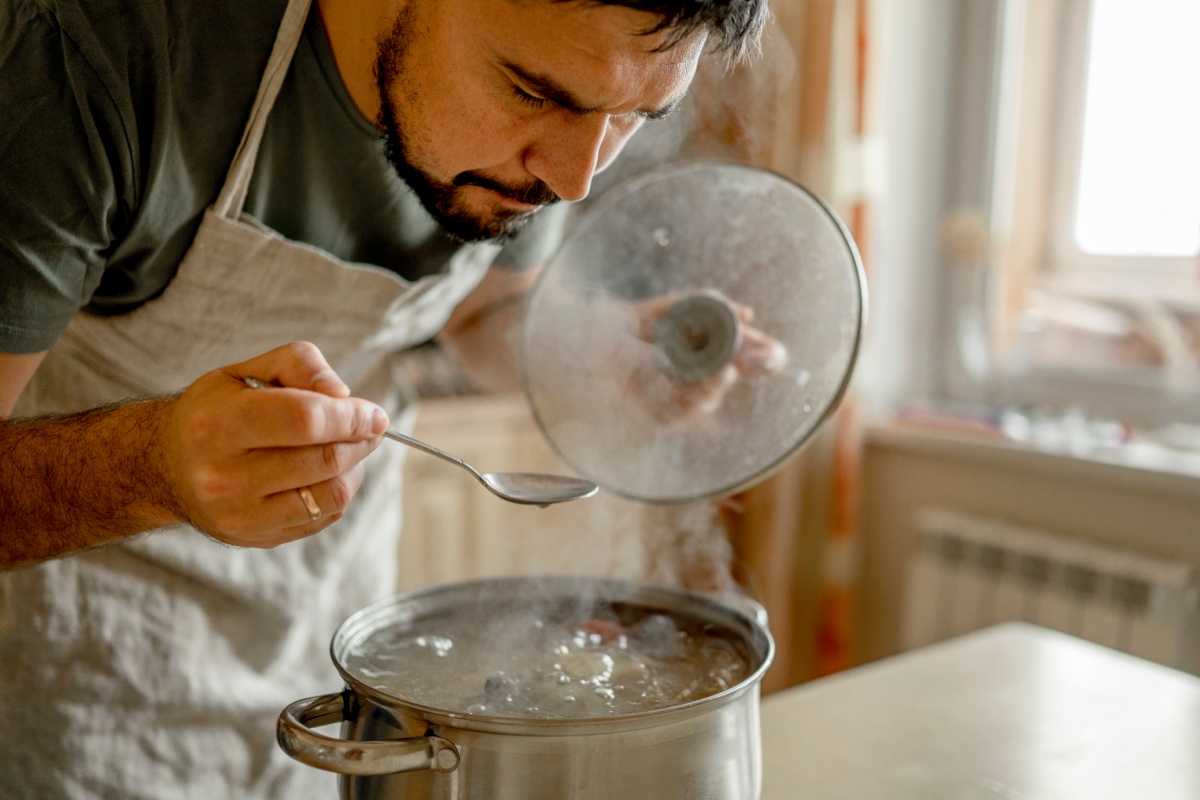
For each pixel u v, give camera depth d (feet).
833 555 7.05
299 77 2.76
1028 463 6.42
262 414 1.87
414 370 7.16
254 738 3.67
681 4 1.94
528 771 1.78
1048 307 7.26
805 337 2.61
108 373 3.23
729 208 2.77
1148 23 6.46
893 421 7.45
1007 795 2.74
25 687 3.27
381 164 3.00
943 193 7.73
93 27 2.43
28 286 2.49
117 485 2.19
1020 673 3.53
